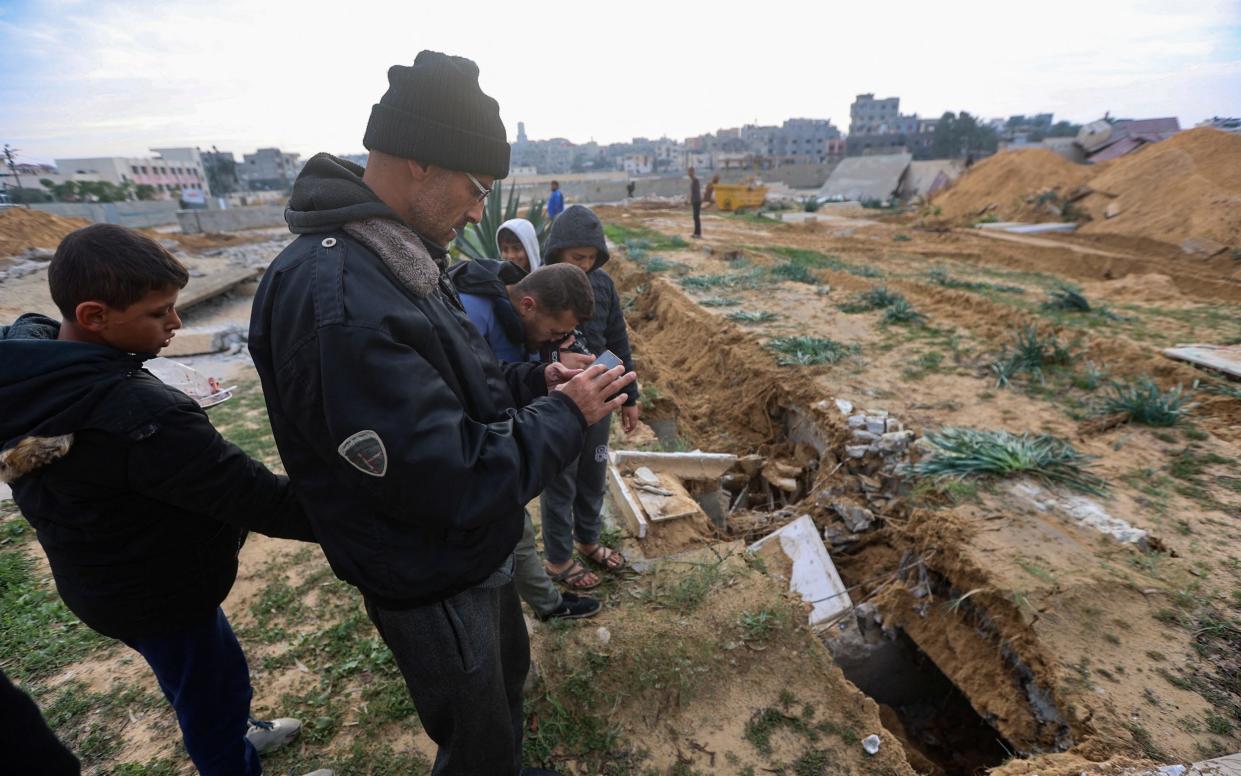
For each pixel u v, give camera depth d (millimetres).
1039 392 5566
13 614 3008
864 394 5625
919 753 3359
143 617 1591
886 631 3662
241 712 1907
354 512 1330
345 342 1183
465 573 1434
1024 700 2857
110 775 2229
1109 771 2219
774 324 7809
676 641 2717
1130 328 7340
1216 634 2803
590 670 2588
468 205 1474
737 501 5516
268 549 3496
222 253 16469
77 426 1326
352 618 2908
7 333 1521
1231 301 10164
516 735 2023
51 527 1470
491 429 1378
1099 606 2965
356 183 1361
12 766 1039
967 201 22312
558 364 1840
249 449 4879
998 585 3104
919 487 4148
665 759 2299
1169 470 4223
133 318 1419
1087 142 32000
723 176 46344
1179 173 15875
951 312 8242
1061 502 3834
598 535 3176
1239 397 5129
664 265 11961
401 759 2250
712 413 6676
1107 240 15734
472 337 1609
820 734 2393
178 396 1466
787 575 3889
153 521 1521
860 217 25391
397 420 1191
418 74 1293
